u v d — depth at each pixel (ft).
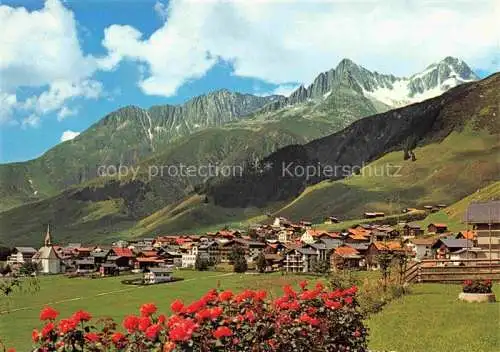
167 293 373.61
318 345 51.75
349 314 60.18
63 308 310.65
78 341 35.29
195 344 35.99
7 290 160.35
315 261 485.15
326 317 56.49
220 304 46.37
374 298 123.95
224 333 37.35
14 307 310.04
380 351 79.20
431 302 120.26
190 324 34.81
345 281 158.10
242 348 41.32
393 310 114.11
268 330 44.47
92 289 418.72
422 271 159.43
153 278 457.27
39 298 359.25
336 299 59.77
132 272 600.80
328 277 186.70
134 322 36.17
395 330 93.30
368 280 150.61
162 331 36.06
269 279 408.46
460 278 157.48
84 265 644.27
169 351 33.88
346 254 462.19
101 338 36.24
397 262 167.12
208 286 400.47
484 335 84.12
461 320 96.73
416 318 102.32
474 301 116.47
